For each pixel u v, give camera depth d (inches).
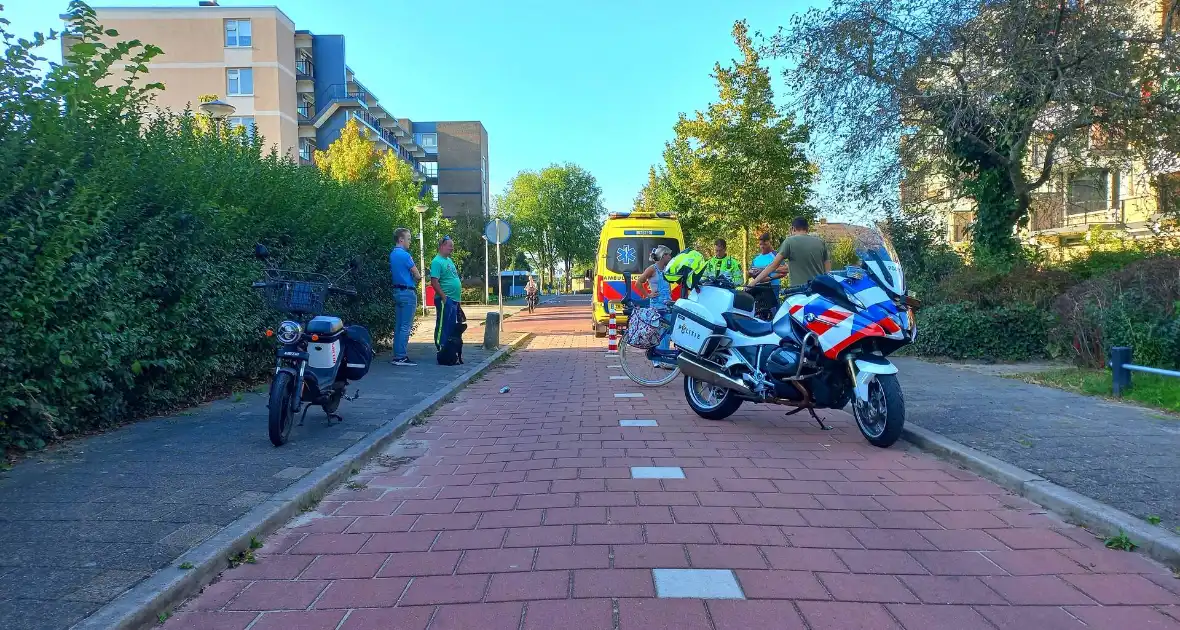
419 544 154.4
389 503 184.4
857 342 230.1
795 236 327.0
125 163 234.4
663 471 207.6
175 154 271.1
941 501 181.5
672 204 1006.4
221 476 194.1
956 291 470.0
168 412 279.3
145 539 147.6
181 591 128.3
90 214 220.7
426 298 1154.7
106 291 227.1
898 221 561.6
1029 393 318.0
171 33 1808.6
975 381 354.3
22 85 206.5
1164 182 523.2
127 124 252.4
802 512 172.1
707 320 278.1
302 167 425.4
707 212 821.9
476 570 139.6
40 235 201.0
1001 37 457.1
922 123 517.3
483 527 163.8
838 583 132.9
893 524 164.7
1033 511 174.4
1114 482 184.1
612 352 557.0
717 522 164.6
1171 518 158.2
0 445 202.1
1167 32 437.4
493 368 467.8
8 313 192.9
